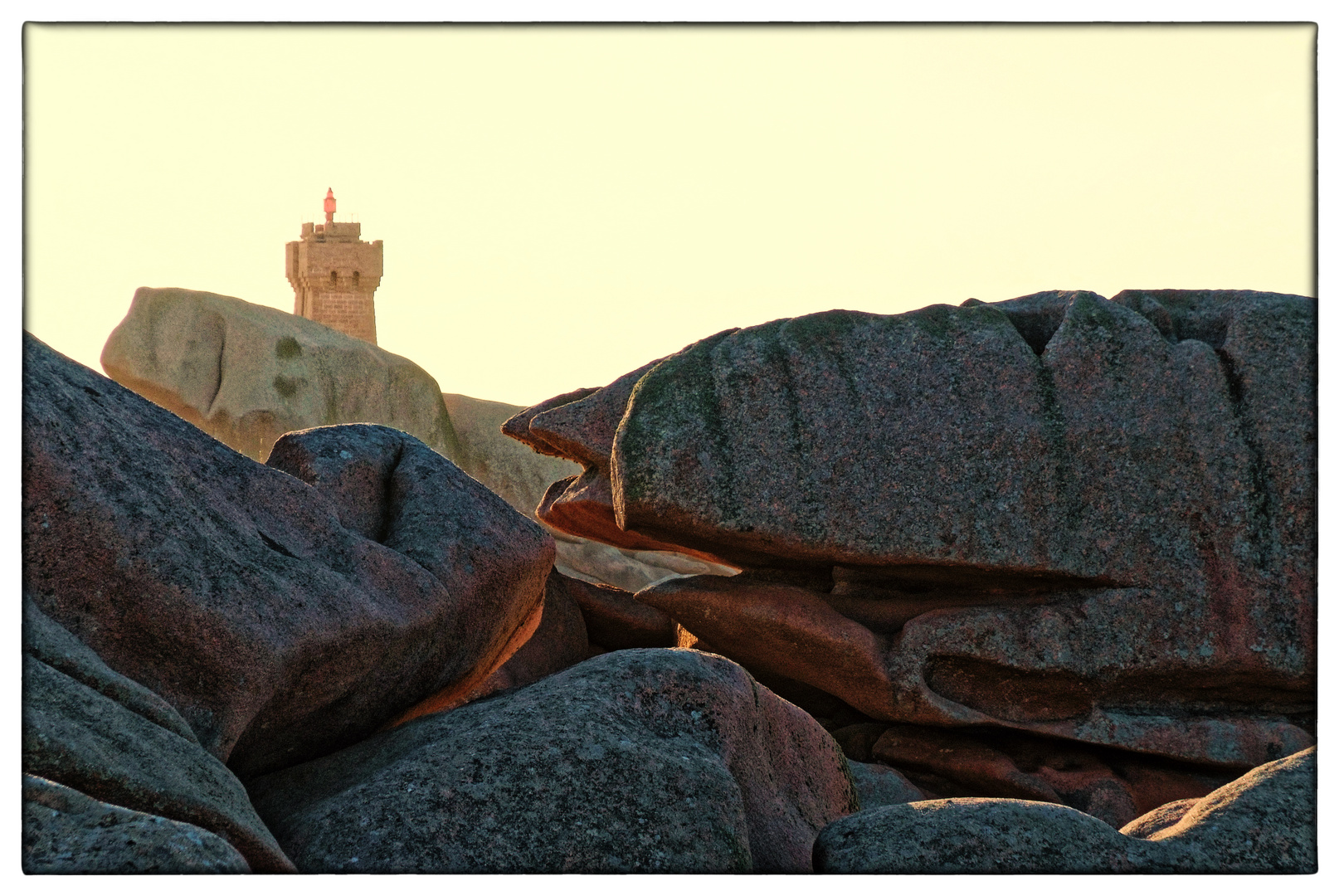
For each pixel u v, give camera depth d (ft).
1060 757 76.07
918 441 78.23
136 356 256.11
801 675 82.28
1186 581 74.74
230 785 40.91
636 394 82.79
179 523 48.39
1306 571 73.10
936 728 78.59
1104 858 45.34
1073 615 75.77
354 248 370.32
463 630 61.57
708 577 86.53
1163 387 77.05
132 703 41.96
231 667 45.47
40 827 35.17
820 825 53.11
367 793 42.45
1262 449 74.95
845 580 83.56
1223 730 73.26
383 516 65.62
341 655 50.29
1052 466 76.89
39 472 45.27
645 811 42.50
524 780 42.65
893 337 81.15
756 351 81.87
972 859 44.96
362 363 269.85
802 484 78.69
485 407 289.12
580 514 94.53
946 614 77.87
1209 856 45.83
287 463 65.72
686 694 49.93
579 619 102.47
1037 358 79.25
